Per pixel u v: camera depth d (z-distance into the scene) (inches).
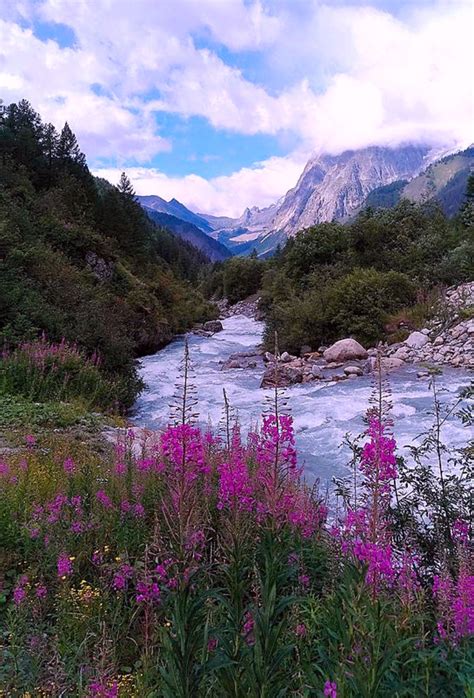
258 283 2586.1
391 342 798.5
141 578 133.9
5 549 174.2
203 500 170.4
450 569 138.2
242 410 542.3
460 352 668.1
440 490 181.3
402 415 460.1
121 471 218.2
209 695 94.7
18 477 219.1
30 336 557.0
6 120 1822.1
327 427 468.1
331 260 1238.3
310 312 893.8
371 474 107.9
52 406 423.5
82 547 176.1
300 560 146.6
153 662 121.1
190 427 111.3
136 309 1103.0
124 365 637.3
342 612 101.3
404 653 101.6
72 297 739.4
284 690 89.0
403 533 157.5
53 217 1129.4
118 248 1498.5
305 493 197.5
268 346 955.3
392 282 885.2
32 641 126.3
